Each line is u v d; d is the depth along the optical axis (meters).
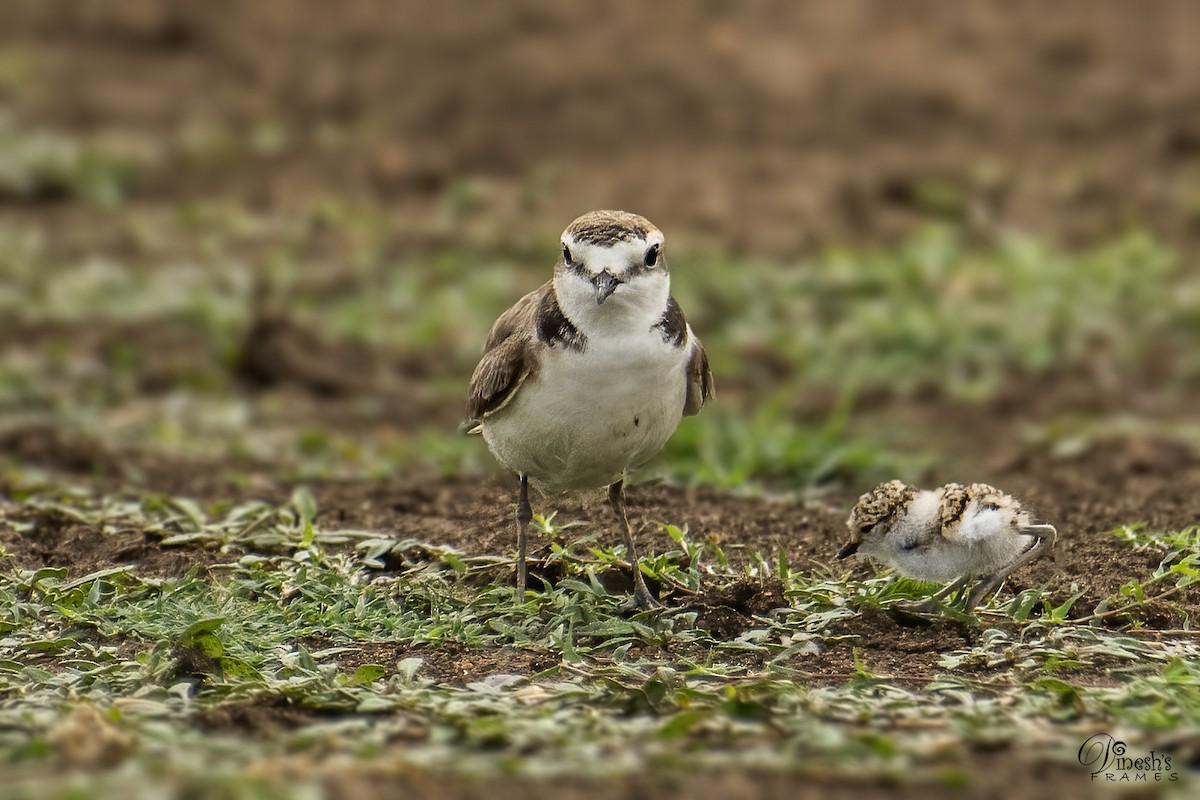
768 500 12.84
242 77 27.84
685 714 8.09
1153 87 26.27
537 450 9.84
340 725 8.20
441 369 18.27
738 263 21.08
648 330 9.41
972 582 10.09
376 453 15.16
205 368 17.70
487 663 9.38
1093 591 10.41
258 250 21.73
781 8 28.73
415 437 16.06
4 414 16.06
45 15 29.56
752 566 10.75
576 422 9.57
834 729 8.02
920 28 28.12
